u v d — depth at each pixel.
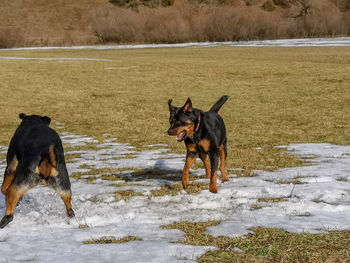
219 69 31.31
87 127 15.48
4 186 5.93
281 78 26.38
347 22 71.75
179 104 19.53
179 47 61.31
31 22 97.69
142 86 25.08
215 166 7.21
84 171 9.39
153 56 45.00
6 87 25.48
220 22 73.25
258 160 10.07
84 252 4.71
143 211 6.32
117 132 14.42
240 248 4.78
